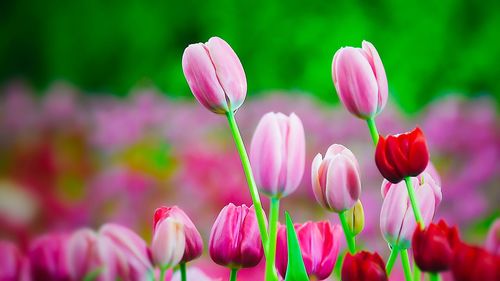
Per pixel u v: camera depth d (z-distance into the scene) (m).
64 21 9.52
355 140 5.07
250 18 8.65
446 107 5.09
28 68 9.63
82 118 5.32
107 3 9.45
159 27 9.27
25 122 5.20
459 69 8.02
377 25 8.25
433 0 8.11
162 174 4.05
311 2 8.41
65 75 9.49
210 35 8.93
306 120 5.10
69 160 4.79
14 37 9.58
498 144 4.84
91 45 9.45
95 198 4.09
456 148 4.88
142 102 5.25
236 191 3.71
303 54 8.30
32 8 9.56
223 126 5.25
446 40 8.09
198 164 3.83
